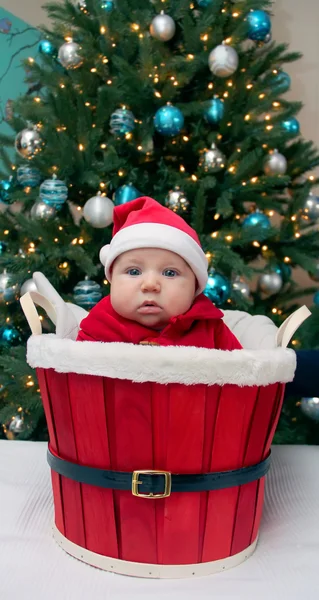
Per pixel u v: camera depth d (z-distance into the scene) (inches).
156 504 24.1
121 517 24.5
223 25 59.4
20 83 78.1
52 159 54.3
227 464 24.8
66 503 26.6
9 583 23.7
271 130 57.3
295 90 79.3
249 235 54.1
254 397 24.5
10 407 54.0
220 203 54.4
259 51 66.7
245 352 24.1
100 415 23.8
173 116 54.1
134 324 30.3
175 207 54.5
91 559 25.5
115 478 24.1
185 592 23.1
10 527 29.5
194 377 22.5
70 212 62.4
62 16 62.7
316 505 33.4
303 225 61.7
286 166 60.3
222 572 25.3
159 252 29.9
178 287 29.9
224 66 54.9
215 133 57.3
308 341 54.9
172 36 57.8
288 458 40.9
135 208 35.5
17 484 35.2
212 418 23.7
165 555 24.5
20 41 78.0
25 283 52.3
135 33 57.2
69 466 25.6
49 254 52.5
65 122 56.2
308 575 24.9
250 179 58.5
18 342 60.0
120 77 56.1
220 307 56.4
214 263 51.3
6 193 61.3
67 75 62.1
